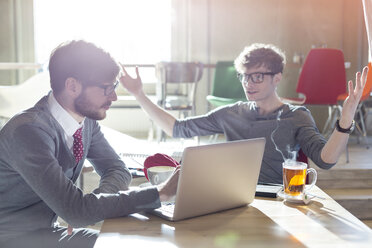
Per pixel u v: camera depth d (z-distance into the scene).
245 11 5.89
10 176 1.46
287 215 1.35
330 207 1.43
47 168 1.38
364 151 4.84
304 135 2.06
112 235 1.19
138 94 2.26
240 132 2.25
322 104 4.70
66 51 1.47
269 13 5.90
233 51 5.93
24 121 1.43
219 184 1.34
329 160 1.80
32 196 1.50
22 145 1.40
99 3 5.96
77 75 1.46
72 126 1.55
